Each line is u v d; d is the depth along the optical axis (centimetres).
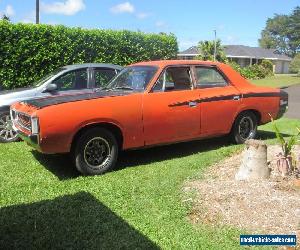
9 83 1242
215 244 430
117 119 663
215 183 578
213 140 896
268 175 588
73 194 567
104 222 476
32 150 830
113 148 672
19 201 545
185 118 736
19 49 1242
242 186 551
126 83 742
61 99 655
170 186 584
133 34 1530
